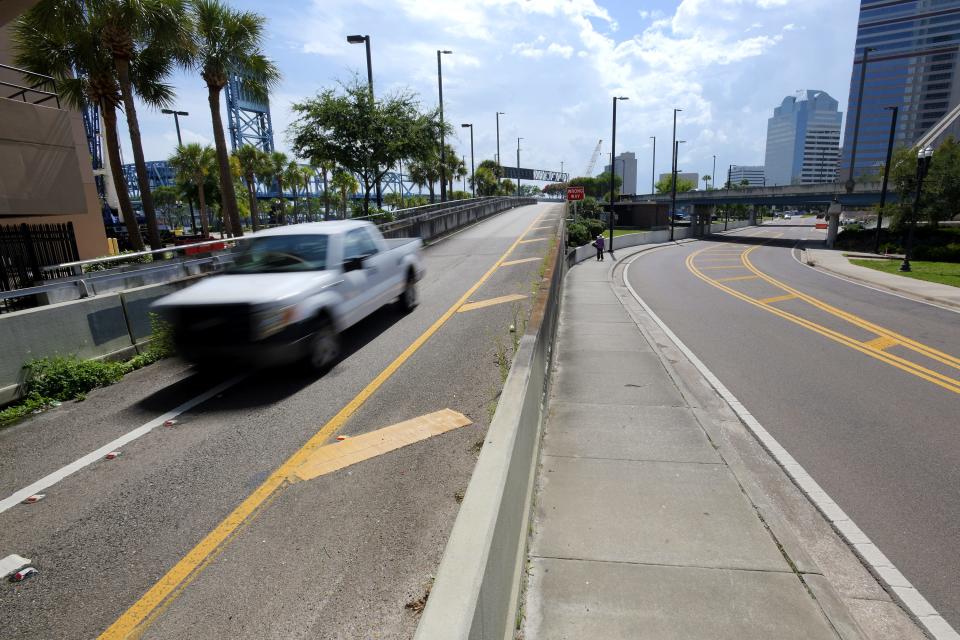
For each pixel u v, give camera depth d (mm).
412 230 23672
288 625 2852
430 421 5398
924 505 4543
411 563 3322
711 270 27516
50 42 15484
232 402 6086
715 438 5555
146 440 5168
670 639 2859
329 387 6453
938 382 8008
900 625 3197
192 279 9523
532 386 4297
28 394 6324
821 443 5820
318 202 90750
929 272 24781
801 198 58375
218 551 3486
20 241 10984
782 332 11719
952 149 39500
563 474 4754
